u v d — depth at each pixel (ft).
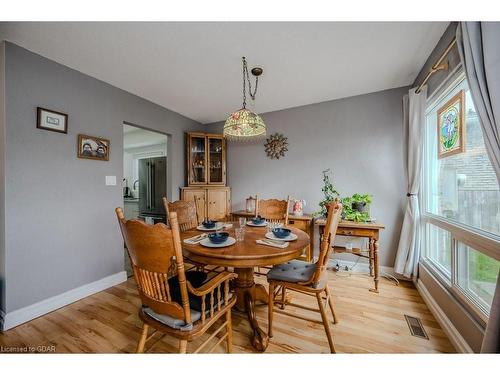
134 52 6.25
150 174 15.31
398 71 7.57
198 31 5.40
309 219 9.21
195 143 12.23
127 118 8.86
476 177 4.94
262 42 5.87
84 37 5.57
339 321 5.87
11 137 5.71
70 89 6.99
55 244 6.58
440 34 5.65
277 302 6.14
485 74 3.48
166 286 3.51
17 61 5.83
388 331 5.45
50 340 5.17
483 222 4.71
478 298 4.70
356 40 5.84
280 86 8.59
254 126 7.59
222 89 8.77
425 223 7.68
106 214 8.00
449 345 4.95
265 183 11.67
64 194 6.81
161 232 3.30
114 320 5.95
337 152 9.97
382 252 9.12
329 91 9.12
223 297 4.52
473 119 5.07
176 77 7.74
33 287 6.10
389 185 9.05
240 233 5.54
